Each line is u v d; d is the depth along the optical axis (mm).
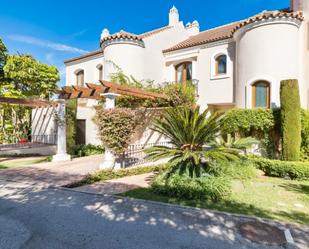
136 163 11836
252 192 7738
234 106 15484
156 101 14016
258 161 10625
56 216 5645
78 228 5023
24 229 4961
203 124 7676
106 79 17234
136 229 5012
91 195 7262
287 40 13062
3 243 4398
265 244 4445
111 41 16938
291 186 8555
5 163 12852
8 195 7203
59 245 4336
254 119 11930
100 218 5559
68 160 13438
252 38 13602
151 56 18031
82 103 19203
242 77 14125
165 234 4801
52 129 18156
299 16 13086
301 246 4395
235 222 5387
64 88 12852
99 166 10914
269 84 13281
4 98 14523
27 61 20500
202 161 7980
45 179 8969
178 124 7777
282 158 10883
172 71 18672
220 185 7133
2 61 20391
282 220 5520
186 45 17500
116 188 7996
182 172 7512
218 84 16109
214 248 4293
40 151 17109
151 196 7121
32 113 20859
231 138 11094
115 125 9984
